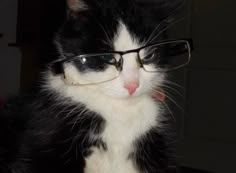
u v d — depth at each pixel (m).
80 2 0.34
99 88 0.35
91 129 0.35
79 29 0.35
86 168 0.35
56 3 0.42
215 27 0.75
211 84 0.76
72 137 0.34
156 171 0.37
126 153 0.36
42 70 0.41
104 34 0.35
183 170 0.45
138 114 0.37
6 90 0.86
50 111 0.35
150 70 0.37
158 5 0.38
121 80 0.35
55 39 0.37
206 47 0.76
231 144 0.75
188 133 0.77
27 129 0.36
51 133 0.34
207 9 0.75
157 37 0.37
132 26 0.36
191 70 0.77
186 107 0.76
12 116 0.38
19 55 0.88
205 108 0.76
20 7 0.76
